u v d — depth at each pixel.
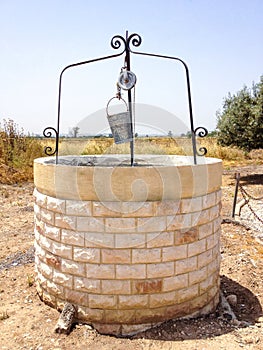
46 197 4.06
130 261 3.69
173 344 3.58
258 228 8.29
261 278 5.46
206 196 4.02
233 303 4.69
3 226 8.52
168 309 3.88
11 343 3.61
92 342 3.62
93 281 3.78
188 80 4.32
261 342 3.65
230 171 19.05
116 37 4.29
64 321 3.81
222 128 15.58
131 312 3.79
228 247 6.83
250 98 15.18
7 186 13.49
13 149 16.11
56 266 4.04
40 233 4.29
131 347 3.54
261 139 14.80
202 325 3.94
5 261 6.13
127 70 4.34
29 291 4.80
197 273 4.01
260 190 13.25
